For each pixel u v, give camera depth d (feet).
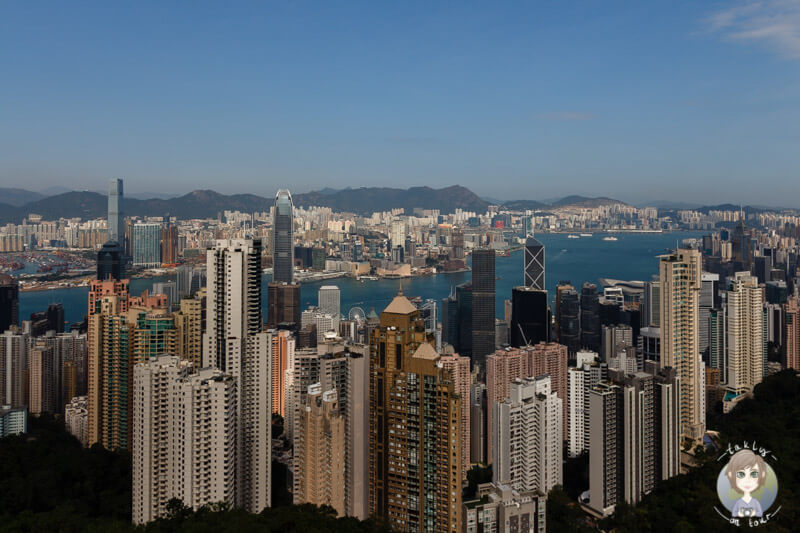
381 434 584.40
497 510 529.86
